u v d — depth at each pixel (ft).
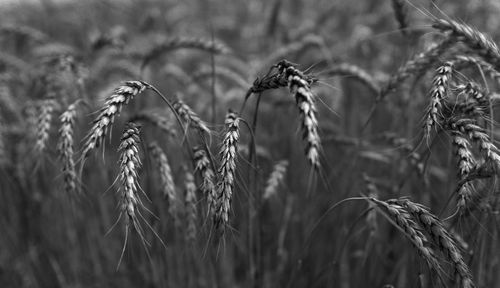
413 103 11.81
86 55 14.73
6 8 23.17
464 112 7.55
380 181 11.98
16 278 14.70
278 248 12.07
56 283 14.58
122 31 18.90
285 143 14.56
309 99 5.98
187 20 27.76
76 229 13.75
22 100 14.90
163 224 11.08
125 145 6.77
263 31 20.39
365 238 12.86
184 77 16.34
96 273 13.79
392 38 17.74
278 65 6.75
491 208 8.04
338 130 14.32
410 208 6.91
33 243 14.55
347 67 12.05
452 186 10.15
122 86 7.03
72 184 8.67
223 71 14.07
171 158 12.17
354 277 12.85
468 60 8.27
